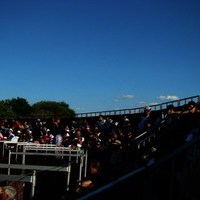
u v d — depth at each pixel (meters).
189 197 6.24
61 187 23.45
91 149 22.12
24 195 24.31
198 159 6.52
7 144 27.08
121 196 7.66
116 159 15.08
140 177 5.25
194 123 13.92
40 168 22.34
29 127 33.28
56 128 31.67
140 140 16.42
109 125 26.08
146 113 20.17
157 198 7.31
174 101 25.73
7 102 97.56
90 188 12.27
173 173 6.33
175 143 13.60
